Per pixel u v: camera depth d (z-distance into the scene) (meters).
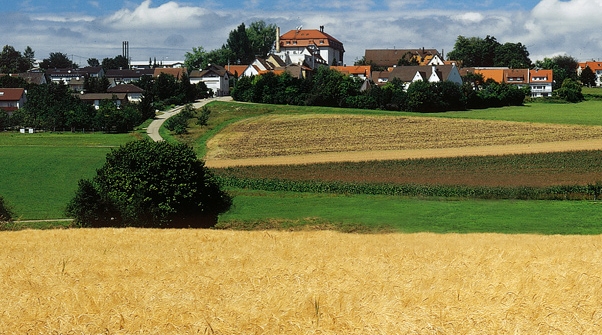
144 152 59.28
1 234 40.38
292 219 58.19
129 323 17.41
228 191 70.44
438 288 20.27
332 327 16.72
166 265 25.62
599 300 18.89
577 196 64.81
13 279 23.39
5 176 83.19
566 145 92.06
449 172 76.31
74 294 20.39
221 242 34.22
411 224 53.38
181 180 58.31
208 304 18.77
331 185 70.81
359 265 24.45
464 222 53.72
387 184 70.12
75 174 85.06
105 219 56.34
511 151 88.69
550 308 17.91
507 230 50.25
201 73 198.88
